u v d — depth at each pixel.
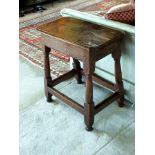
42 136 1.73
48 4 4.57
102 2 4.61
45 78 1.99
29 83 2.35
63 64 2.65
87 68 1.57
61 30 1.73
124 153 1.57
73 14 1.98
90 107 1.67
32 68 2.59
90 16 1.89
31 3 4.34
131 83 1.91
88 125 1.73
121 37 1.66
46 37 1.76
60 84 2.29
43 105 2.04
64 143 1.67
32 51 2.94
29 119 1.89
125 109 1.95
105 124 1.81
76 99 2.09
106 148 1.61
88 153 1.58
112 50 1.66
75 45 1.54
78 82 2.28
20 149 1.63
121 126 1.79
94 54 1.53
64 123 1.84
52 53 2.87
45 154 1.59
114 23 1.73
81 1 4.72
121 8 1.73
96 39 1.58
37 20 3.83
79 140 1.68
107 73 2.06
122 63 1.88
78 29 1.74
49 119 1.89
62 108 2.00
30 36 3.30
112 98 1.85
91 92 1.64
